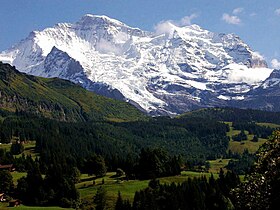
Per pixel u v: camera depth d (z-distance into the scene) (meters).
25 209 180.50
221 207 179.50
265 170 45.44
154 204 174.75
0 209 180.62
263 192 44.56
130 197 197.62
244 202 46.28
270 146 45.88
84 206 196.00
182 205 180.12
